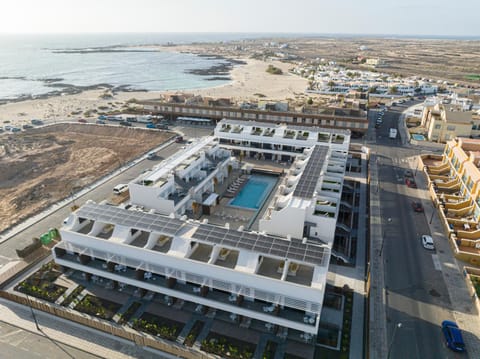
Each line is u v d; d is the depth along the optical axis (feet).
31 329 126.93
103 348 119.34
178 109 410.72
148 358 115.65
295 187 179.22
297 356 116.06
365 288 147.95
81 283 147.74
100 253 139.23
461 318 133.08
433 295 144.56
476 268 156.87
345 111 373.81
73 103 516.73
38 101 528.63
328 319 131.03
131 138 359.46
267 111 379.55
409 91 597.52
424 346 121.08
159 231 136.05
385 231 190.08
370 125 407.85
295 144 278.05
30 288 143.33
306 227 166.20
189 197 198.29
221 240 130.41
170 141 343.67
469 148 240.53
